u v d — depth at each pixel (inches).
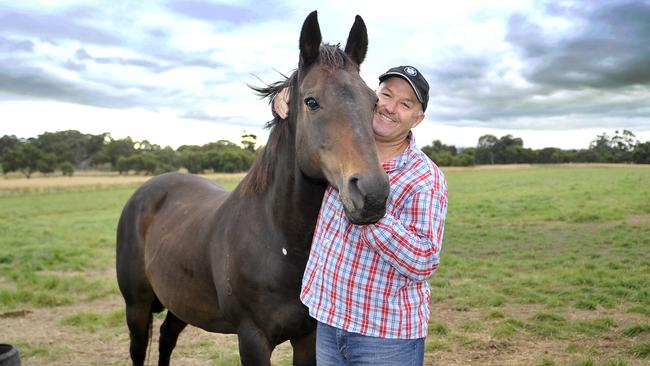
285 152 88.0
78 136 2746.1
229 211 101.7
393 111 72.2
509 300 235.3
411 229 66.7
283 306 91.3
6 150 2368.4
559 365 155.2
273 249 90.2
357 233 70.2
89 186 1555.1
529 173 1812.3
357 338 71.1
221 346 189.0
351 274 70.2
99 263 350.0
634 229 434.0
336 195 76.7
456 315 216.1
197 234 109.0
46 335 200.2
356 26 87.0
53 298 245.1
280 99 87.9
